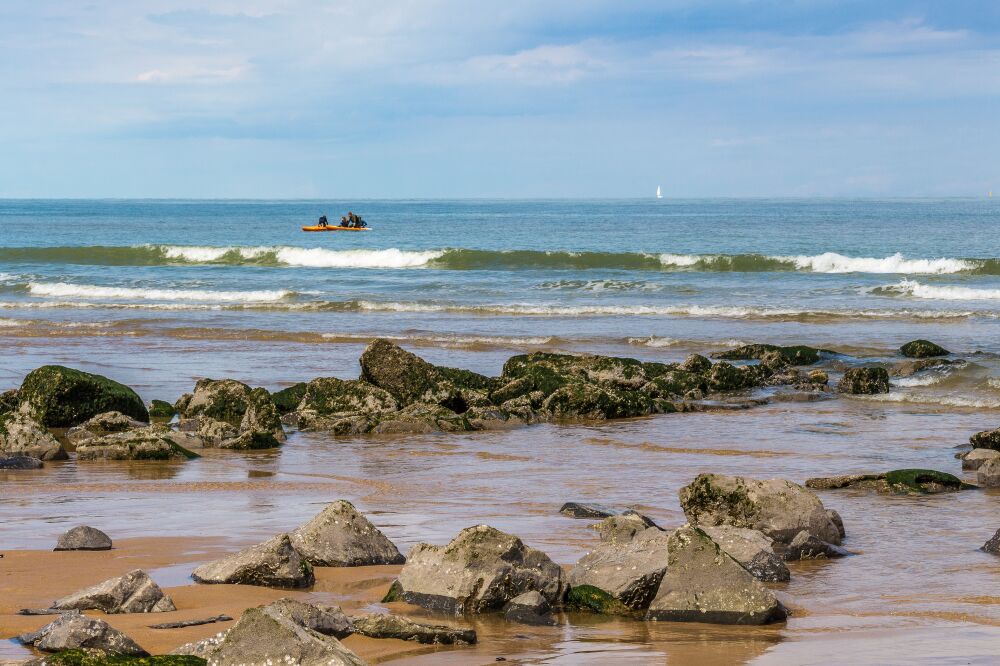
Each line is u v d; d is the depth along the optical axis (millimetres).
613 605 8977
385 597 9258
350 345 33312
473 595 8898
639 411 22672
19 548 11055
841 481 14992
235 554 10094
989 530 12352
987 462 15305
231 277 57688
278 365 28906
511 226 129125
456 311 42688
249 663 6824
